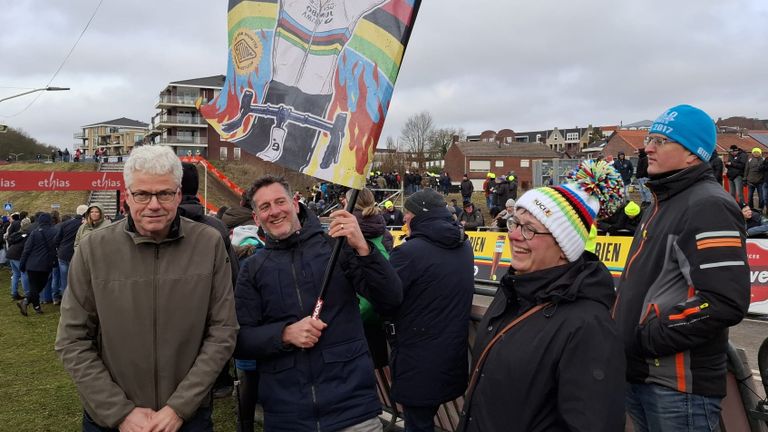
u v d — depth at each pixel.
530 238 2.03
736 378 2.42
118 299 2.26
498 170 66.31
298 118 2.72
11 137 83.19
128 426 2.20
